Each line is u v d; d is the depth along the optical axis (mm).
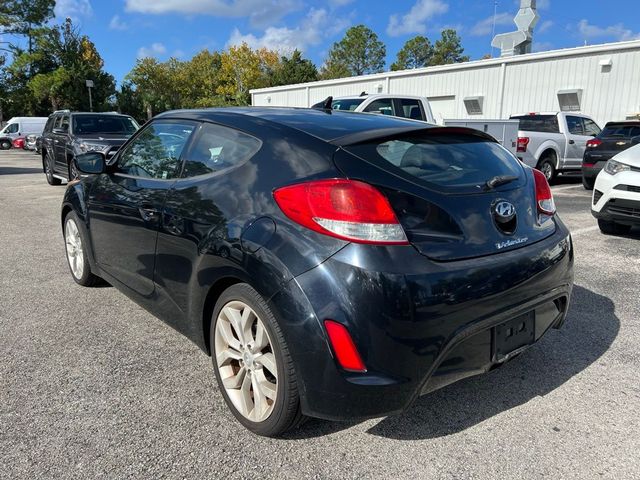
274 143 2562
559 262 2740
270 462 2320
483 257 2369
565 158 12805
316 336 2119
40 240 6602
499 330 2438
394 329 2088
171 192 3000
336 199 2176
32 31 49062
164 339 3594
